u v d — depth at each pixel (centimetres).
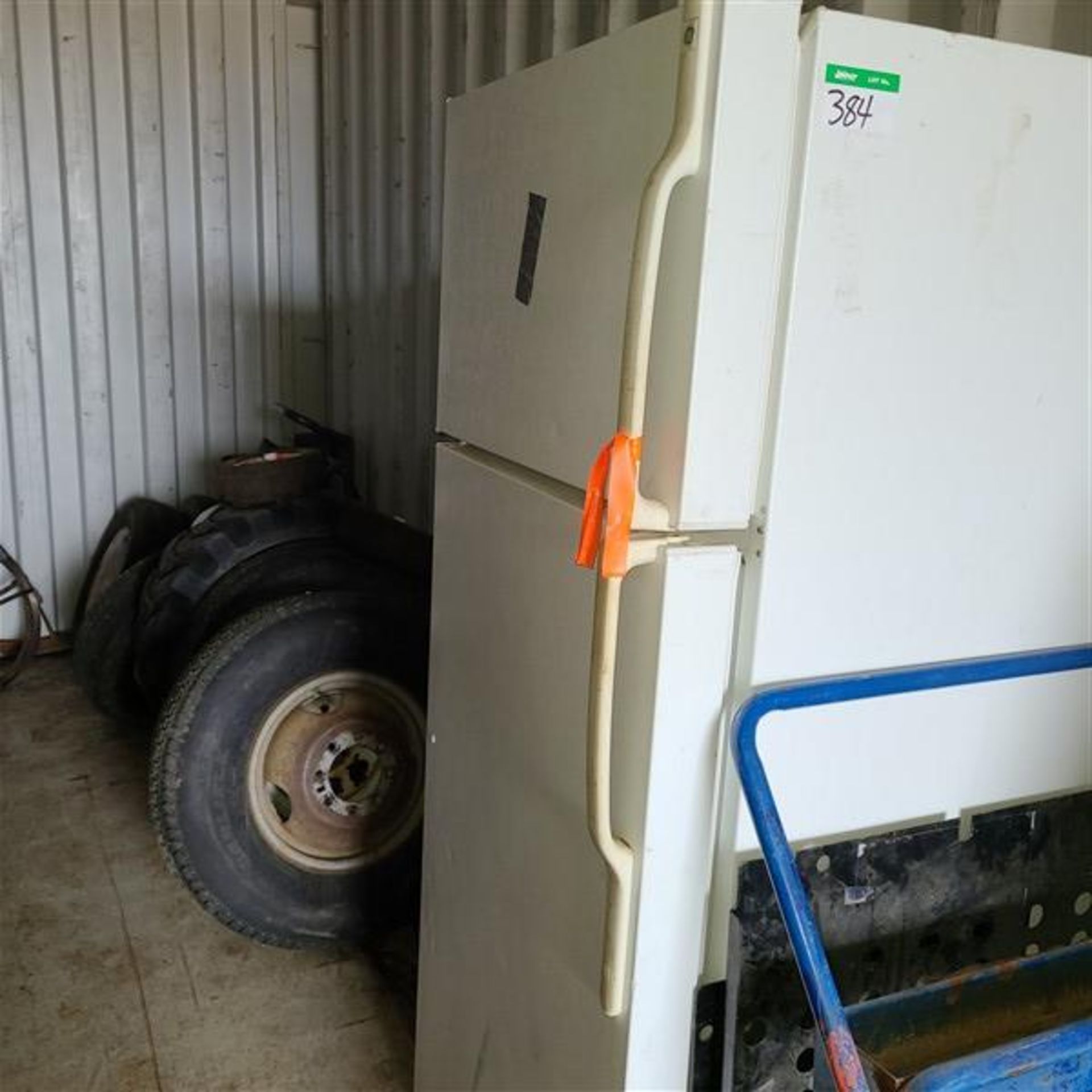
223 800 217
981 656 124
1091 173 115
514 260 137
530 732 136
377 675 227
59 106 378
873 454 112
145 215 396
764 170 101
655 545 107
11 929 247
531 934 139
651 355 109
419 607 229
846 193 104
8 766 329
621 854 112
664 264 106
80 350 399
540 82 130
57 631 420
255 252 411
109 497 415
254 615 220
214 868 218
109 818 300
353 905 231
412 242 325
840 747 119
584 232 119
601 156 115
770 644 113
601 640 106
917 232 108
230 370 418
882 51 102
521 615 137
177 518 383
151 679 268
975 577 121
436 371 314
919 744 123
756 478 109
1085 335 119
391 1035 217
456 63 287
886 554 116
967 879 129
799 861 118
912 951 127
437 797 171
